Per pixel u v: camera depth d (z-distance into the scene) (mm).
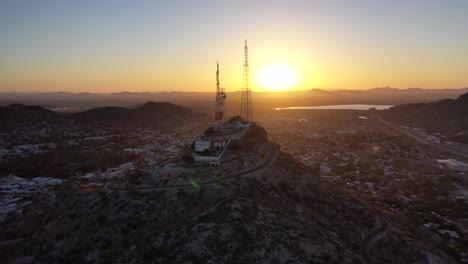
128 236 82375
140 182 102375
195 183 101250
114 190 100875
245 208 83938
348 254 81625
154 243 75312
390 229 107375
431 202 159750
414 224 129875
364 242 98500
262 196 101500
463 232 128125
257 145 144250
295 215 96375
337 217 107938
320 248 78500
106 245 81000
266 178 111312
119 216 89812
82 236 86812
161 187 99188
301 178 125938
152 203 91938
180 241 74250
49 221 111625
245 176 108875
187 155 119312
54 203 125688
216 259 69875
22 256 86812
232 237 74188
